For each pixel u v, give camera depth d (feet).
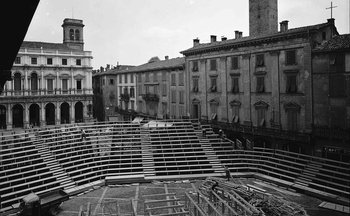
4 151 122.52
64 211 96.12
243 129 153.79
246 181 122.93
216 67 172.04
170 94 212.02
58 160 123.85
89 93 263.29
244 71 156.15
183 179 126.72
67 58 254.68
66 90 254.27
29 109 238.68
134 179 124.16
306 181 112.57
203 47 176.65
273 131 140.26
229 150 143.54
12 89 229.66
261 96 148.25
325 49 120.88
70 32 290.97
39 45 251.60
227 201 85.56
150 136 155.43
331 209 93.97
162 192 112.27
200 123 171.63
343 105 117.19
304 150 131.34
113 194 111.45
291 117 135.54
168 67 208.95
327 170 110.01
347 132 114.52
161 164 136.87
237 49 159.02
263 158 137.59
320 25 127.95
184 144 145.07
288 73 135.33
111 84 294.46
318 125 125.29
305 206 96.89
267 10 166.71
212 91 175.01
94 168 129.70
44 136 146.82
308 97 127.65
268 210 78.18
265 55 145.28
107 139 146.92
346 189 103.55
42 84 243.40
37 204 85.87
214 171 131.64
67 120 263.29
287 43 134.92
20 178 106.42
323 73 122.72
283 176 119.34
